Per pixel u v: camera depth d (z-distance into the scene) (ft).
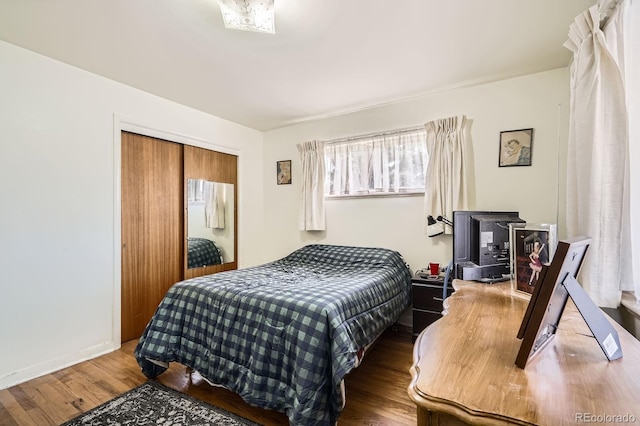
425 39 6.98
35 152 7.50
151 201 10.18
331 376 5.24
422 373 2.59
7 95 7.09
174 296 7.14
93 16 6.09
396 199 10.91
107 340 8.76
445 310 4.42
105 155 8.83
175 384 6.91
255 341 5.75
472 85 9.52
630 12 4.86
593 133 5.30
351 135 11.93
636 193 4.94
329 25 6.42
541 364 2.72
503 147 9.11
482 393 2.29
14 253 7.15
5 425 5.56
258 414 5.83
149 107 9.98
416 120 10.58
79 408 6.03
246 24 6.01
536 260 4.93
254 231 13.99
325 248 11.64
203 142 11.78
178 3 5.70
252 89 9.73
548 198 8.52
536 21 6.33
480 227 6.27
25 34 6.73
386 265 9.74
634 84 4.86
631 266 4.99
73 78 8.18
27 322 7.30
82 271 8.29
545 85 8.56
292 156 13.58
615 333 2.94
